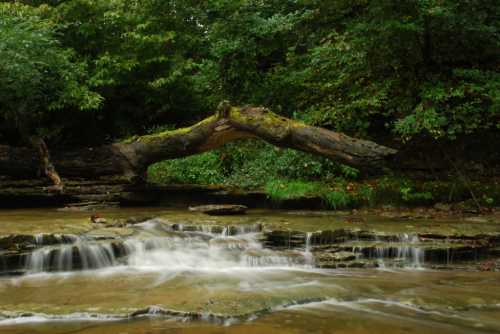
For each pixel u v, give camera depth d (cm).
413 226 774
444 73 1043
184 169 1244
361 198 1020
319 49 1081
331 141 915
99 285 537
